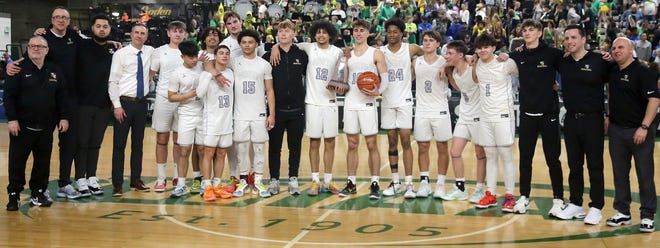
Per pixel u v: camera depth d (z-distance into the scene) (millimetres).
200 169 7184
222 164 6805
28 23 22656
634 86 5176
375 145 6789
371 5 21297
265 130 6746
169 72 6961
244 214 6000
